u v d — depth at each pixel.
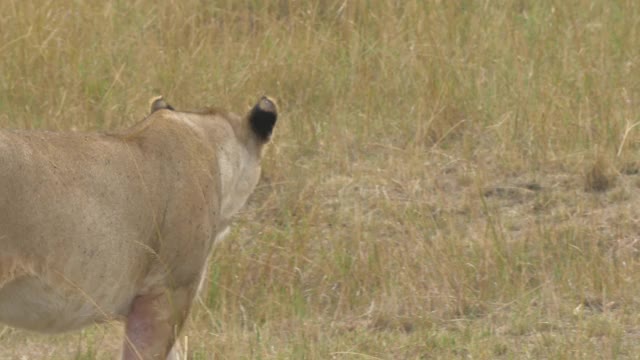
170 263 19.48
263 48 36.09
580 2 38.69
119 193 18.50
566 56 35.34
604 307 24.89
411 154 31.78
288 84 34.59
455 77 34.41
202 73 34.59
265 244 27.36
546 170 31.48
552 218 29.42
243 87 34.16
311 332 23.86
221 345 22.73
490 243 27.12
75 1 36.50
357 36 36.56
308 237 27.70
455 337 23.80
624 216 28.95
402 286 25.55
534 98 33.47
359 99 34.38
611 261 26.84
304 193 30.03
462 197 30.36
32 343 23.62
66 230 17.66
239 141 21.64
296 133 32.81
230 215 21.72
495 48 36.12
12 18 34.84
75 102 32.75
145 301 19.33
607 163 30.94
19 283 17.39
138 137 19.42
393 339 23.66
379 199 29.98
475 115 33.41
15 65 33.44
